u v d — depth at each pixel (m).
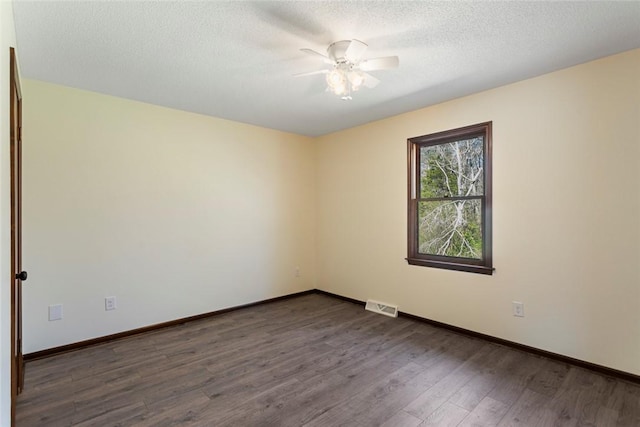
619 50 2.29
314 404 2.06
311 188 4.94
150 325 3.37
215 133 3.87
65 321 2.88
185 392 2.21
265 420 1.91
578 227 2.53
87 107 3.00
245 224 4.16
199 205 3.73
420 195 3.67
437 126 3.41
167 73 2.62
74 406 2.04
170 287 3.51
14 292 1.73
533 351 2.77
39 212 2.76
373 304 4.05
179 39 2.10
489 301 3.04
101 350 2.88
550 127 2.66
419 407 2.03
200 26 1.95
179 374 2.45
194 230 3.70
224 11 1.81
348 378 2.38
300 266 4.80
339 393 2.19
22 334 2.62
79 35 2.04
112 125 3.14
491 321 3.03
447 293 3.36
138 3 1.72
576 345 2.55
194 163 3.69
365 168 4.19
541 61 2.46
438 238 3.50
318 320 3.68
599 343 2.44
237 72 2.61
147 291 3.35
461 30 2.02
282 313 3.94
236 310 4.05
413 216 3.68
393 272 3.88
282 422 1.89
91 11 1.79
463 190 3.30
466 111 3.18
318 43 2.17
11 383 1.64
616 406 2.02
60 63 2.43
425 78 2.76
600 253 2.43
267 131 4.38
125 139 3.21
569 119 2.57
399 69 2.58
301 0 1.71
